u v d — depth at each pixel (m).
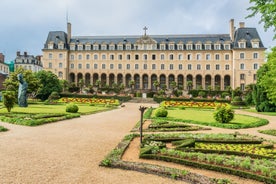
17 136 13.57
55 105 42.44
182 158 9.59
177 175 7.71
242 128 19.86
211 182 7.22
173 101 55.47
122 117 25.83
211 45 80.44
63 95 64.69
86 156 9.96
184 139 13.69
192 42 81.38
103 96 64.62
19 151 10.34
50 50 84.25
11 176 7.47
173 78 84.12
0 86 61.22
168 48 82.31
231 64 79.25
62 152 10.45
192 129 18.20
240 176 8.05
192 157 9.52
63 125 18.47
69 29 88.19
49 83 62.91
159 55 82.56
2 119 19.84
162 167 8.40
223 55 79.75
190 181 7.47
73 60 85.88
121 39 86.88
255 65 76.44
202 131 17.92
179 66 81.69
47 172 7.93
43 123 18.75
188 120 23.02
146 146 11.25
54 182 7.14
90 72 85.19
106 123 20.50
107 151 10.87
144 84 85.44
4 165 8.46
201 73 80.50
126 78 86.25
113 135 14.85
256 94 40.53
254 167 8.31
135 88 85.75
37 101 52.12
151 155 9.80
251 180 7.78
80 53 85.69
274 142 13.68
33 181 7.14
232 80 78.62
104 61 84.88
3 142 11.96
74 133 15.11
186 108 43.97
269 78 25.22
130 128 18.12
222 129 19.17
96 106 43.62
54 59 84.50
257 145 12.52
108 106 44.56
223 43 80.12
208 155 9.56
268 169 8.08
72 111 28.39
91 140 13.12
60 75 84.19
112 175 7.93
